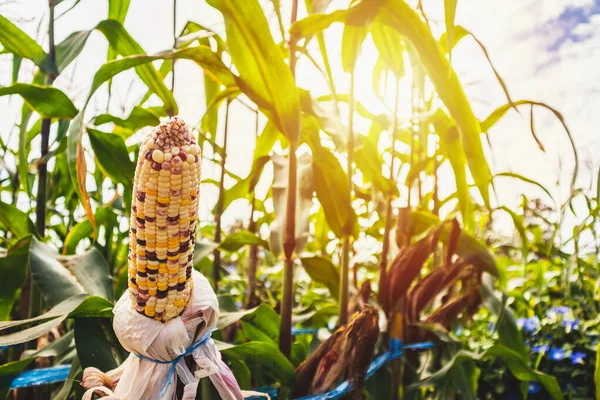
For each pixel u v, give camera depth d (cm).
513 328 255
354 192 281
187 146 89
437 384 247
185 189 88
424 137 258
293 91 179
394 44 239
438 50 194
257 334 197
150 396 103
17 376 139
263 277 382
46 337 209
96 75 162
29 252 158
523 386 258
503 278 246
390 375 231
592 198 233
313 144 216
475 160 198
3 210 192
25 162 202
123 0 225
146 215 89
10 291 158
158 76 211
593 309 326
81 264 171
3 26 186
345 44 212
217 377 110
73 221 273
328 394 171
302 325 284
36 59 193
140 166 88
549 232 398
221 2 168
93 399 136
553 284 385
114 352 145
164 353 101
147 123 219
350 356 169
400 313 230
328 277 251
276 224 201
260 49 172
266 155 243
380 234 304
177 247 93
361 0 179
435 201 283
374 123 292
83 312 137
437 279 246
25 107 213
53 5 200
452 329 278
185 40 192
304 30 189
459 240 243
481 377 283
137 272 95
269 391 180
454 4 168
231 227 446
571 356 279
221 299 192
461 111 196
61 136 231
